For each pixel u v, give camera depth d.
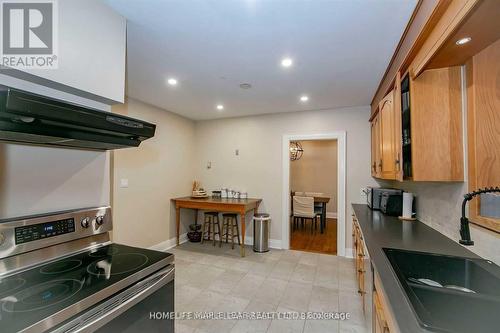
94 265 1.26
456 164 1.57
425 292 1.09
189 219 4.73
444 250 1.56
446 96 1.58
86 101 1.47
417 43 1.49
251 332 2.04
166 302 1.35
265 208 4.37
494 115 1.28
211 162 4.79
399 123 1.92
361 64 2.33
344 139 3.88
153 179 3.87
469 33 1.15
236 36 1.87
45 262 1.27
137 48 2.06
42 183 1.32
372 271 1.51
